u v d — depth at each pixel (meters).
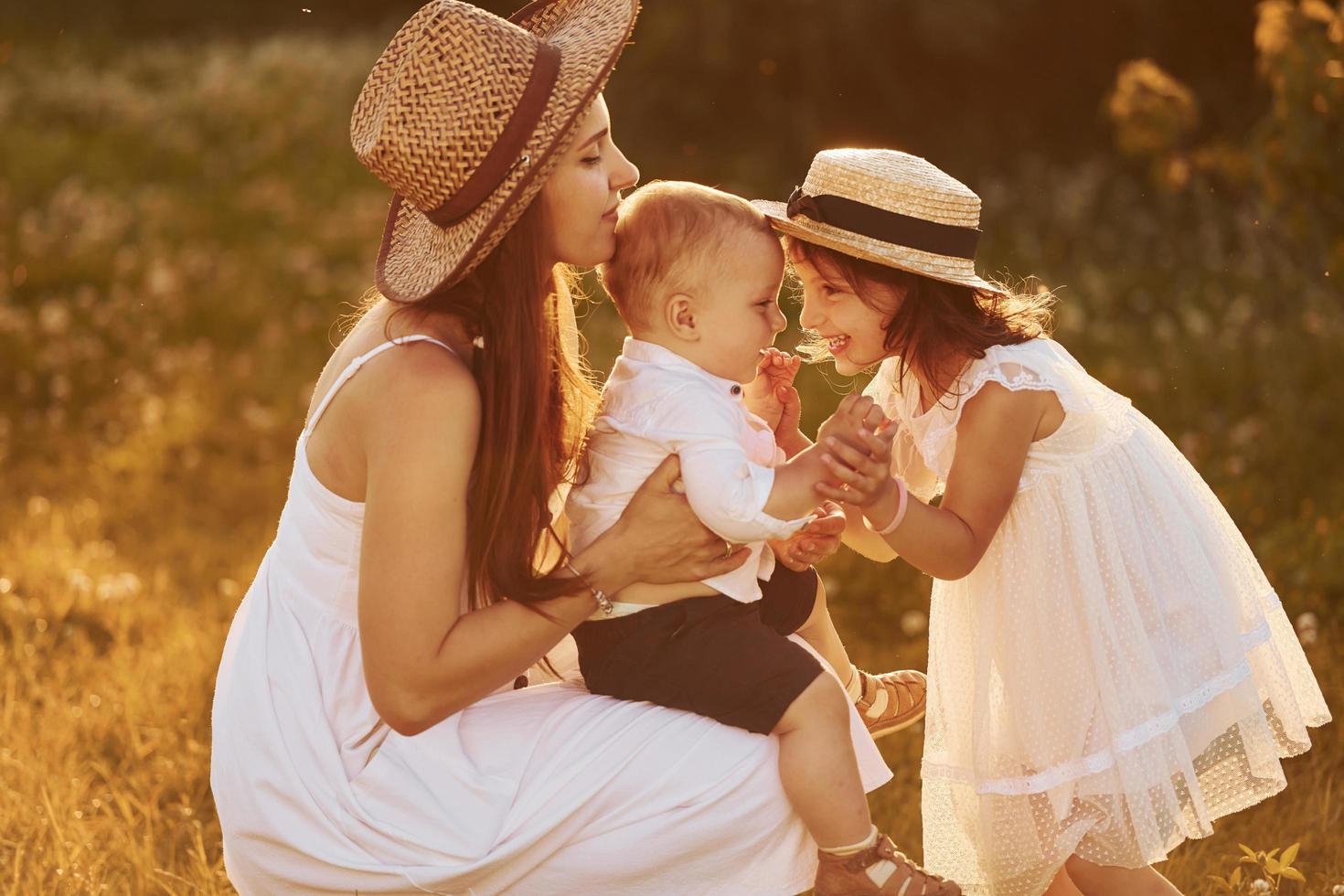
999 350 4.07
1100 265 14.86
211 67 20.88
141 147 18.61
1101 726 4.09
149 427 11.62
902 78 18.98
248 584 8.62
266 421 11.83
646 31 19.09
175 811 5.68
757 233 3.90
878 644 7.52
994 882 4.36
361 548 3.67
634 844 3.69
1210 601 4.19
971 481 4.06
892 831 5.65
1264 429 10.00
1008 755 4.21
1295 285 12.69
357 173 18.25
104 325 13.79
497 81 3.59
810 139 18.97
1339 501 8.60
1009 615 4.18
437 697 3.65
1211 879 4.89
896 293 4.13
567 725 3.82
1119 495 4.17
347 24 26.09
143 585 8.51
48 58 22.23
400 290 3.79
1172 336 12.18
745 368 3.97
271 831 3.82
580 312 13.44
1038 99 19.02
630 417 3.88
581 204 3.77
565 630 3.73
